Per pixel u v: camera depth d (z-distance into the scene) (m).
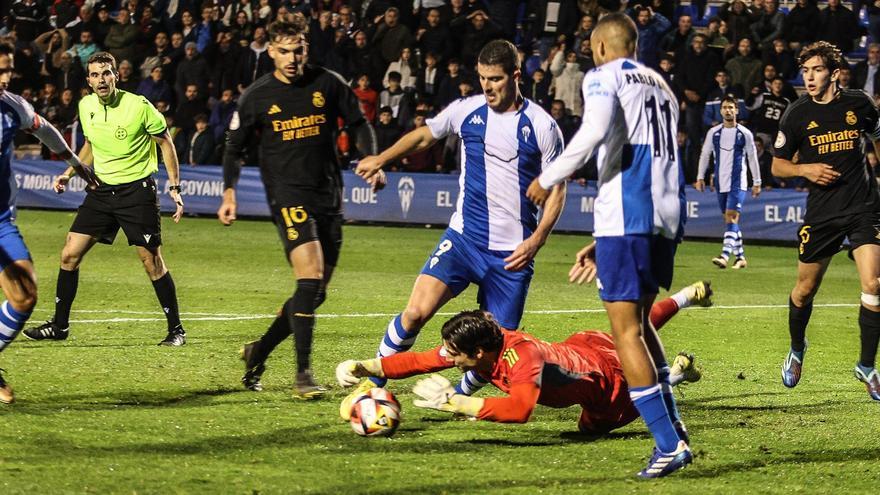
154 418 7.63
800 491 6.30
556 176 6.38
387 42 28.36
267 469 6.45
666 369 7.08
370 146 8.76
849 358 11.26
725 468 6.78
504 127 7.98
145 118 11.00
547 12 28.78
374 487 6.14
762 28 27.84
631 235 6.54
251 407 8.13
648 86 6.62
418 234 24.02
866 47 29.38
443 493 6.07
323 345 10.98
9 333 8.16
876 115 9.35
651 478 6.48
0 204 8.16
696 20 30.78
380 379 7.67
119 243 20.28
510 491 6.14
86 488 5.93
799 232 9.59
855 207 9.30
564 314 13.70
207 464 6.51
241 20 29.67
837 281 18.22
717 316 13.92
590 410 7.51
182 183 26.81
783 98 25.42
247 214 26.28
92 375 9.10
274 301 14.18
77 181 27.02
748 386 9.66
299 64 8.42
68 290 10.84
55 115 29.28
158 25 31.05
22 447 6.71
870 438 7.68
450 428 7.71
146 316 12.71
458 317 7.18
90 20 31.06
